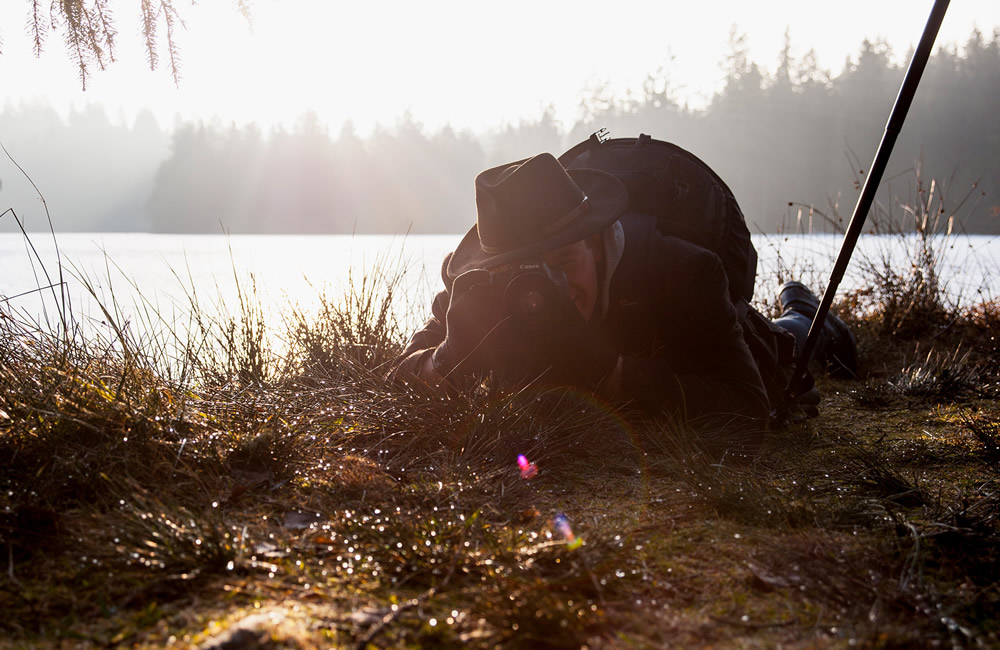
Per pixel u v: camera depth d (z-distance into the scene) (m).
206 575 1.58
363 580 1.59
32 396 2.36
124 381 2.52
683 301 2.66
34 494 1.88
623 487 2.27
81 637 1.35
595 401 2.67
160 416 2.34
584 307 2.66
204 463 2.17
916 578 1.60
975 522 1.87
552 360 2.52
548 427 2.58
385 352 3.84
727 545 1.81
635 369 2.58
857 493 2.20
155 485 1.99
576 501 2.14
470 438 2.49
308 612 1.44
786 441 2.85
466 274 2.56
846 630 1.40
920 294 5.57
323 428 2.59
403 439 2.56
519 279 2.39
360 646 1.31
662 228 2.80
